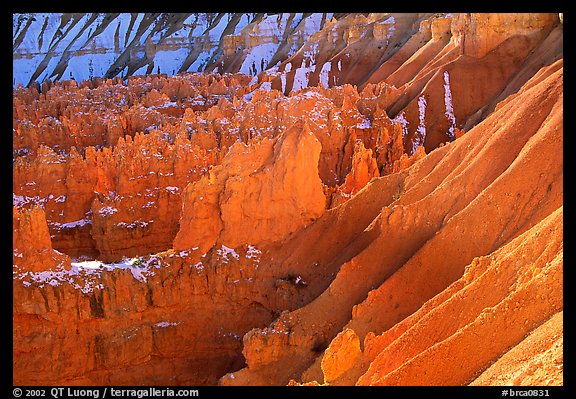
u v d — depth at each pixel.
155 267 40.34
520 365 24.06
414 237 36.09
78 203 56.97
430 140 68.56
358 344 30.25
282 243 41.47
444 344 26.81
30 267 37.34
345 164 59.91
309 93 63.59
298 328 34.81
